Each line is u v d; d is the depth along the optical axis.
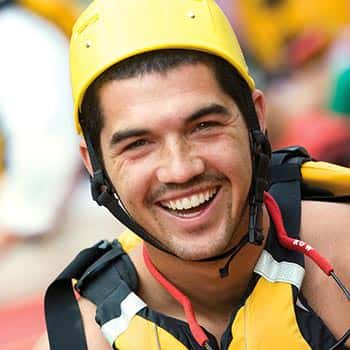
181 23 4.43
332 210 4.97
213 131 4.34
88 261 4.96
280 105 12.49
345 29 13.10
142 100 4.29
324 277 4.76
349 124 9.66
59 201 11.68
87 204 11.88
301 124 10.43
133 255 4.94
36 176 11.48
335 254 4.83
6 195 11.37
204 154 4.32
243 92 4.50
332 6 13.02
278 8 12.82
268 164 4.55
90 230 11.87
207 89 4.33
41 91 11.43
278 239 4.77
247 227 4.57
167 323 4.66
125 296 4.75
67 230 11.73
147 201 4.43
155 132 4.30
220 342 4.68
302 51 12.84
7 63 11.27
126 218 4.57
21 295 11.28
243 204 4.46
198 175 4.32
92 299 4.84
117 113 4.36
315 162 5.16
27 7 11.32
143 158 4.37
